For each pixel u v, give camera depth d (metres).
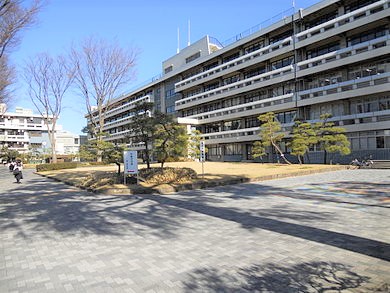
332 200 9.90
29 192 14.95
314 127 26.20
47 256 5.25
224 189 13.70
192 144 17.14
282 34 36.06
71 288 3.95
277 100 34.62
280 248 5.29
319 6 30.55
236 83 39.69
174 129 15.88
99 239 6.21
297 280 3.98
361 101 28.64
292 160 34.16
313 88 31.34
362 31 28.28
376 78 26.11
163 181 14.97
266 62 36.75
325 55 29.59
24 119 76.62
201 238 6.09
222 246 5.53
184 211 8.91
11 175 30.61
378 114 26.23
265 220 7.43
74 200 11.75
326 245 5.34
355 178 16.53
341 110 30.27
